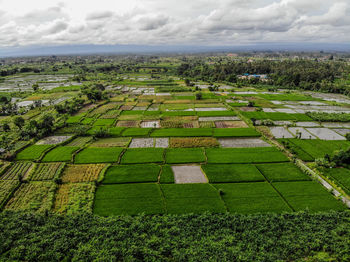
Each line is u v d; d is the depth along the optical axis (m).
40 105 90.69
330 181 41.12
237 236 28.98
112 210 33.91
